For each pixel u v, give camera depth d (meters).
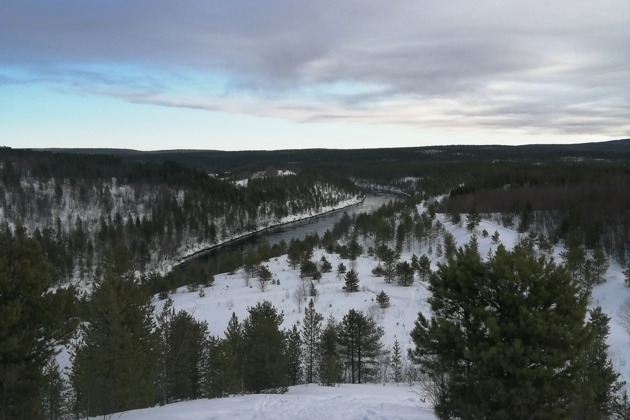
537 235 85.38
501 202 115.00
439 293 13.62
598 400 16.98
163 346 28.97
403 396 23.98
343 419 17.08
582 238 83.00
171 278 87.31
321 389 30.41
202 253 125.12
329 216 178.12
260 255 96.94
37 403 16.31
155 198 148.75
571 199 100.69
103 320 22.67
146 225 121.56
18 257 16.91
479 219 100.38
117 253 35.47
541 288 12.05
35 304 16.56
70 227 118.50
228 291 74.31
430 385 22.03
